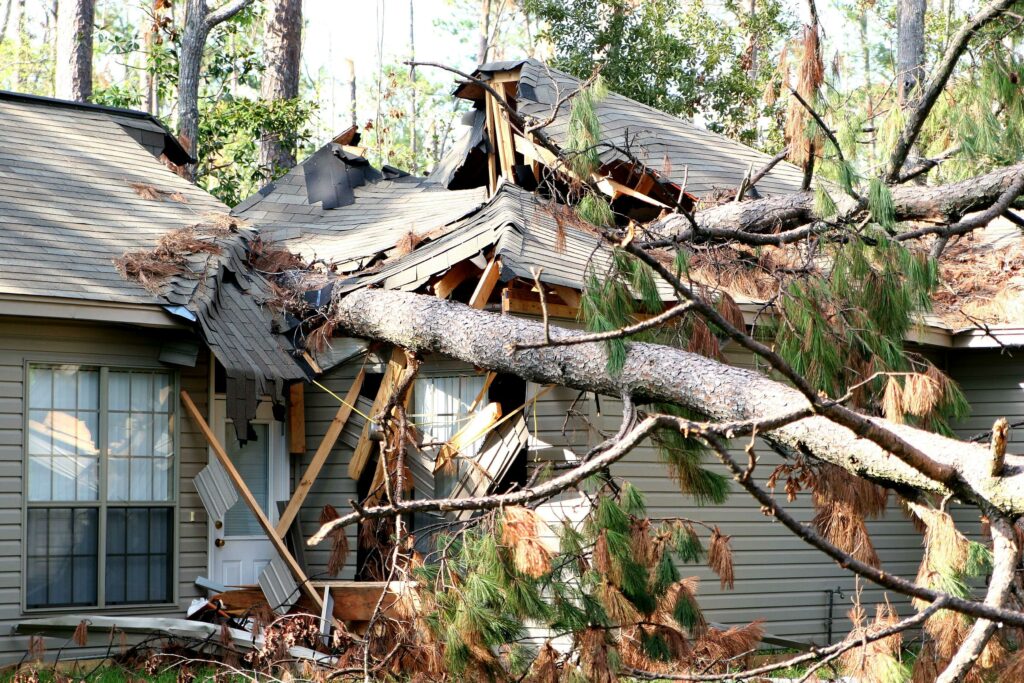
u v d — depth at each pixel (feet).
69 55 70.28
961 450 18.37
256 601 35.58
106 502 35.19
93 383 35.50
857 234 23.04
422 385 38.01
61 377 34.96
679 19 85.71
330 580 38.37
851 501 20.58
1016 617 15.78
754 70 87.56
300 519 39.29
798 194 30.50
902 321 22.48
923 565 18.30
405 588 20.48
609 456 19.49
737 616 37.06
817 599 38.55
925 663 18.69
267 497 39.27
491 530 19.70
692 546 19.57
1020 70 24.73
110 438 35.60
